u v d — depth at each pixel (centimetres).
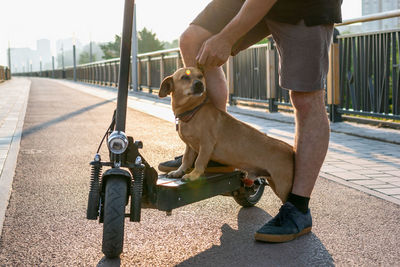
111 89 2261
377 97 668
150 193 239
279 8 243
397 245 245
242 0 261
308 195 260
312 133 255
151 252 235
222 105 284
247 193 306
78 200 331
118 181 217
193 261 224
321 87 252
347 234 262
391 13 625
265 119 830
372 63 674
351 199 336
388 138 577
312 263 222
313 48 244
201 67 265
